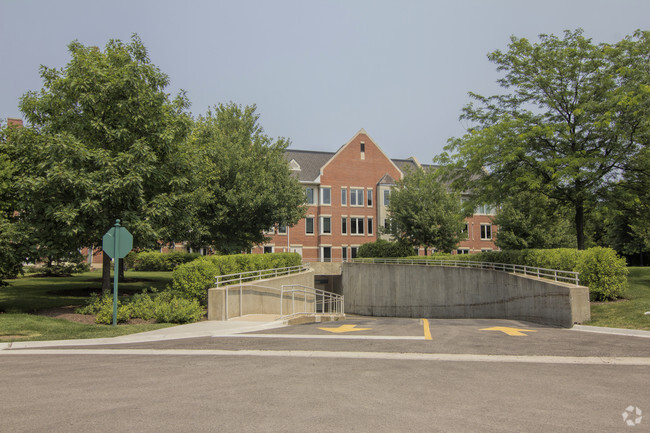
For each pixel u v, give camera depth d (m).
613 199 22.27
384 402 6.24
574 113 21.44
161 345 11.40
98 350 10.75
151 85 19.25
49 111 18.16
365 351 10.34
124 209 17.94
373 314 37.56
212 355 9.96
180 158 19.39
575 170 21.58
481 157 23.70
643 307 16.41
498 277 25.73
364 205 50.34
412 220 39.06
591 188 22.16
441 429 5.16
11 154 17.94
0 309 16.97
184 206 20.64
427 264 35.41
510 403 6.19
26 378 7.78
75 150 15.90
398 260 38.47
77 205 16.42
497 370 8.32
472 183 26.20
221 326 14.52
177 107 21.05
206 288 18.52
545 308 18.28
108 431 5.16
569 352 10.15
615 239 45.47
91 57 17.97
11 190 16.62
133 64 18.05
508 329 14.76
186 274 18.20
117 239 14.35
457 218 26.64
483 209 54.16
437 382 7.38
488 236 54.06
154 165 18.50
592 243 49.00
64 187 16.06
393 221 40.81
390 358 9.56
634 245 44.16
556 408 5.95
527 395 6.59
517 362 9.10
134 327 14.16
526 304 21.27
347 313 40.75
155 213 17.30
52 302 19.41
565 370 8.32
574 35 24.48
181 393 6.74
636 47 23.31
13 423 5.44
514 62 24.97
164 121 18.92
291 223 31.53
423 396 6.55
